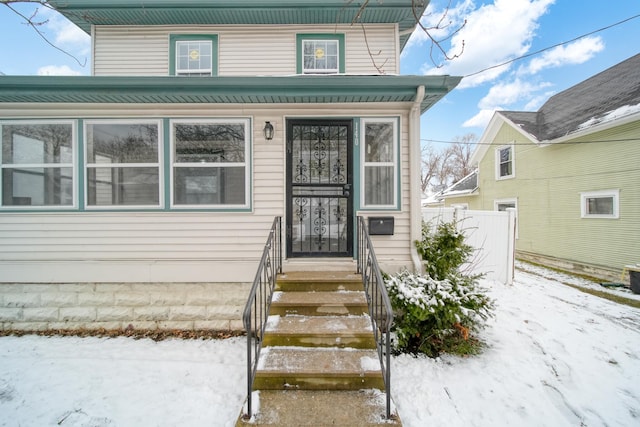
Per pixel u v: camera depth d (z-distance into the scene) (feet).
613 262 23.82
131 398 8.72
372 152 13.79
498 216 19.93
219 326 13.30
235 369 10.27
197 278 13.24
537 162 31.24
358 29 17.52
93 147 13.52
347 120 13.62
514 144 34.50
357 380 8.10
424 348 10.87
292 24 17.56
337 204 13.74
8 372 10.04
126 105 13.37
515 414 8.08
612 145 23.94
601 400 8.68
